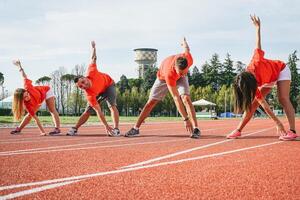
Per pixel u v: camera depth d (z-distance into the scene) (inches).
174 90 275.0
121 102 2775.6
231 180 115.0
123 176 121.2
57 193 97.2
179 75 265.7
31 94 319.9
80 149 200.8
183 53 275.7
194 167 139.6
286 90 254.2
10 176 120.4
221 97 2979.8
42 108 1883.6
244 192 98.9
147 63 3742.6
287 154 179.3
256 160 158.4
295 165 144.9
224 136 315.0
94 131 406.0
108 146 218.7
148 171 130.7
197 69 3814.0
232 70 3631.9
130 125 626.8
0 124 621.9
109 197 93.5
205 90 3063.5
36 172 128.0
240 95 225.8
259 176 121.6
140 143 240.2
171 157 167.6
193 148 206.5
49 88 342.3
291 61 3393.2
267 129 457.7
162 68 285.7
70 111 2659.9
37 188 102.8
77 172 128.3
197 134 285.7
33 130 430.3
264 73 239.8
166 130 445.7
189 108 287.1
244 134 342.6
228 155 175.0
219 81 3624.5
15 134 348.2
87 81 292.5
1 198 91.5
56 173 126.3
